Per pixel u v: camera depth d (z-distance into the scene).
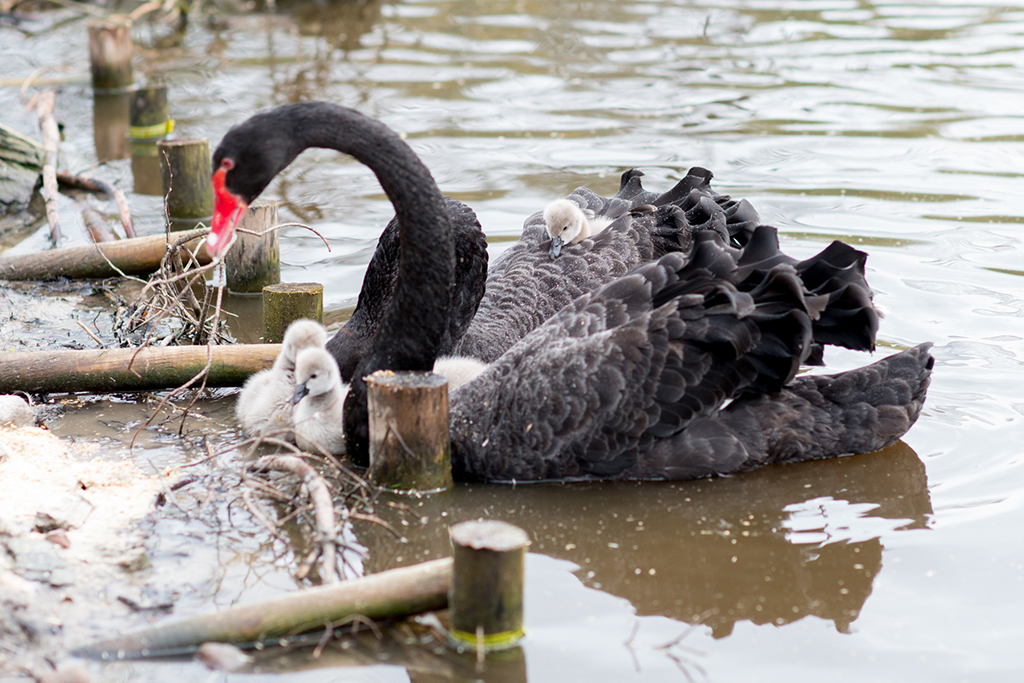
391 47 15.21
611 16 17.03
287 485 5.02
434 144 10.74
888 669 3.76
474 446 5.09
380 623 3.98
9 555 4.30
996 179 9.52
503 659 3.81
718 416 5.09
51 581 4.17
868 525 4.74
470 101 12.40
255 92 12.84
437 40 15.63
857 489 5.05
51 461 5.21
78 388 6.03
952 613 4.09
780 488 5.06
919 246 8.05
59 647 3.80
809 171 9.82
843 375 5.28
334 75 13.65
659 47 14.98
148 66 14.23
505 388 5.08
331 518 4.36
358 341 6.15
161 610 4.04
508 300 6.38
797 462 5.32
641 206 6.63
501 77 13.53
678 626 4.03
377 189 9.73
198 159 8.97
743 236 6.14
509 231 8.44
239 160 4.82
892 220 8.60
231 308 7.43
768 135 10.95
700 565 4.45
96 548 4.44
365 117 4.99
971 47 14.55
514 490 5.07
